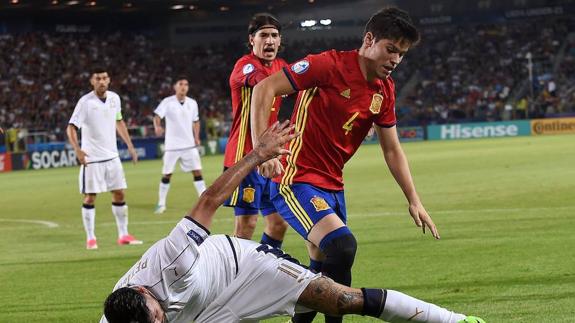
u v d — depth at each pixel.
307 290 5.82
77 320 8.75
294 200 7.15
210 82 66.75
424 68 68.19
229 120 61.41
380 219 16.45
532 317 7.80
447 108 62.41
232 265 5.88
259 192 9.63
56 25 66.31
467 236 13.37
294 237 14.49
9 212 22.83
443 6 70.94
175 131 21.27
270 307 5.85
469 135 57.31
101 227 18.02
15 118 54.47
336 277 6.72
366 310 5.91
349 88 7.03
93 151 14.90
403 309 5.92
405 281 9.94
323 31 70.44
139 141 50.59
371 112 7.16
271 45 9.70
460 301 8.64
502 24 70.25
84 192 14.87
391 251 12.28
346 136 7.20
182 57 68.25
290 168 7.24
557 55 67.19
